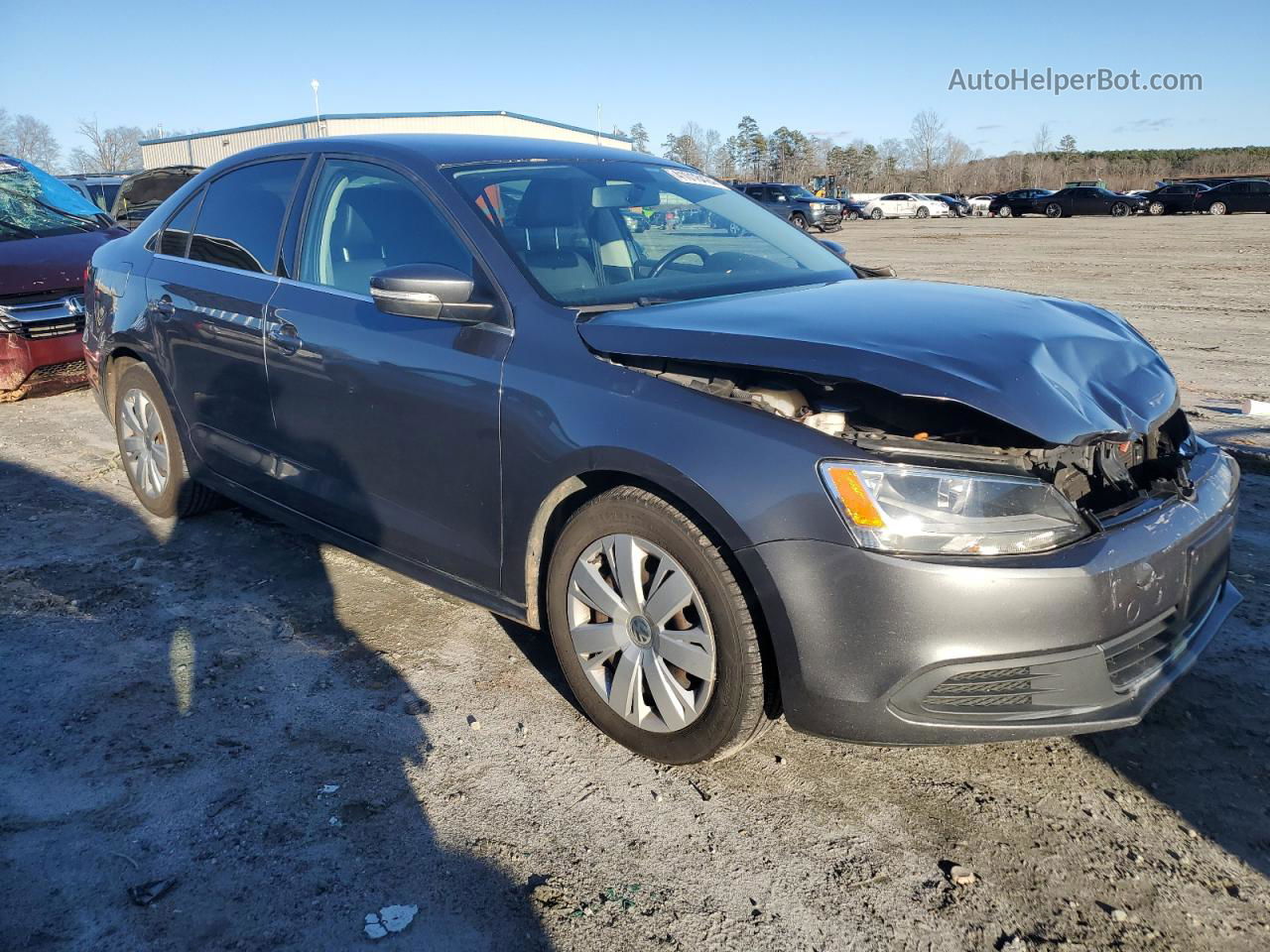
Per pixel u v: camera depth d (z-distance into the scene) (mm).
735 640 2404
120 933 2074
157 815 2449
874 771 2697
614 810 2510
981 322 2684
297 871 2266
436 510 3080
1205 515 2557
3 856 2297
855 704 2264
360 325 3221
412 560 3246
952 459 2252
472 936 2086
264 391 3635
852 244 24578
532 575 2881
